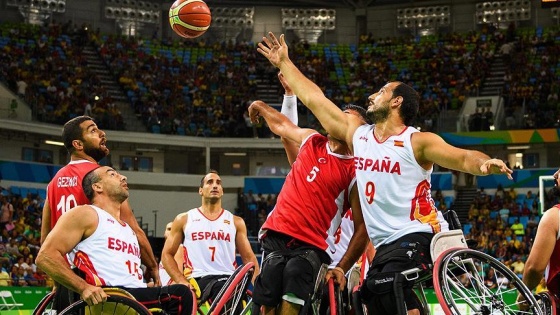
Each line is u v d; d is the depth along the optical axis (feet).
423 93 115.85
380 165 18.75
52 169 98.17
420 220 18.63
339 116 19.88
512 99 110.11
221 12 129.59
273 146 106.42
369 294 18.90
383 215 18.83
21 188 93.50
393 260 18.35
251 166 111.65
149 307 20.21
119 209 21.77
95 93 106.63
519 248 77.97
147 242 23.39
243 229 31.40
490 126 104.94
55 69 107.76
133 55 118.11
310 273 19.42
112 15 124.98
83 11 123.13
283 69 20.74
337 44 131.75
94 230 20.52
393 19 132.36
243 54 123.65
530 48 120.47
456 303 18.98
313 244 19.77
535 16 127.24
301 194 19.99
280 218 19.99
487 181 103.30
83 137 23.02
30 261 69.67
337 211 20.20
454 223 19.79
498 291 18.61
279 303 19.67
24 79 103.04
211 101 113.60
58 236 19.92
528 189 101.76
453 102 113.39
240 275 21.48
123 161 107.04
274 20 130.93
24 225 80.43
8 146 98.48
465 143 104.53
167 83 114.32
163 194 104.58
